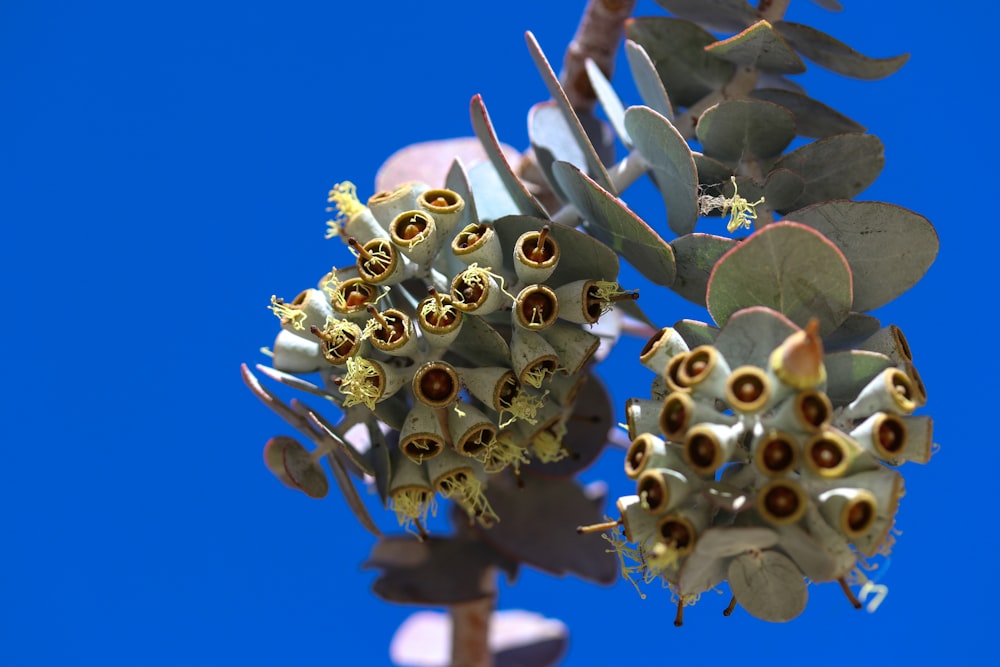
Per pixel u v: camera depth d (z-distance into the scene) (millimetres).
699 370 372
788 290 382
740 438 374
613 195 402
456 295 394
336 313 403
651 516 377
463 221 405
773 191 407
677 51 426
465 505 416
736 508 369
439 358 399
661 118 396
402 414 405
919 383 384
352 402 401
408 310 407
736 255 378
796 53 420
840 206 389
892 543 382
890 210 388
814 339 363
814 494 372
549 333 401
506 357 398
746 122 407
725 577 385
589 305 396
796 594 380
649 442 375
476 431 397
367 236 408
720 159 416
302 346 410
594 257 395
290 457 411
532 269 393
